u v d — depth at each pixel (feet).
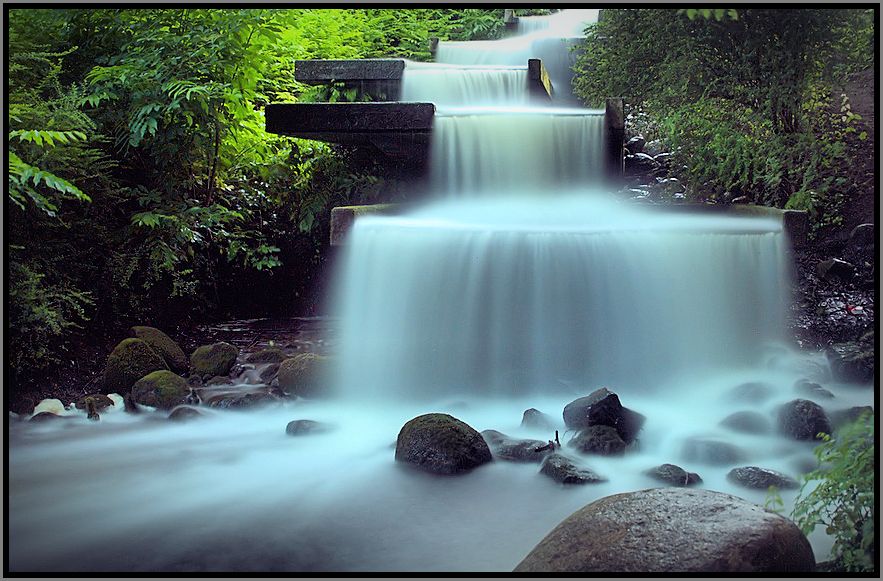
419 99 31.83
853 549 10.80
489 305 21.40
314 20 38.09
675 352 21.39
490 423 19.11
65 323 22.59
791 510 13.44
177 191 28.19
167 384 21.43
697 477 14.96
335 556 12.15
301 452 17.46
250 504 14.34
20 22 24.31
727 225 21.97
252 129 30.60
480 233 21.40
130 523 13.55
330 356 22.71
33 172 19.66
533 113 27.12
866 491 11.00
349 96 31.63
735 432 17.53
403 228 21.98
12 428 19.48
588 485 14.93
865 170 28.04
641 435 17.44
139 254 25.67
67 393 22.12
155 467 16.51
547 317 21.24
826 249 27.17
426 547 12.43
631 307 21.31
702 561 9.66
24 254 22.72
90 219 25.16
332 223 22.71
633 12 24.90
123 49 27.63
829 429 16.74
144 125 25.70
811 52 23.49
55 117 23.04
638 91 27.86
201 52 27.22
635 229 21.33
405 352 21.89
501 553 12.14
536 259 21.22
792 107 25.86
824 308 25.14
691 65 24.66
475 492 14.75
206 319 28.71
